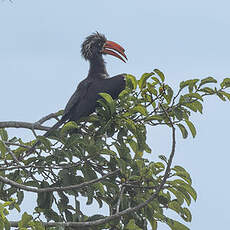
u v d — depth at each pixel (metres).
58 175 12.19
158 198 12.55
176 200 12.64
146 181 12.23
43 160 11.97
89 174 12.20
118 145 12.39
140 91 12.63
